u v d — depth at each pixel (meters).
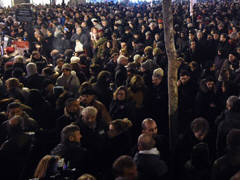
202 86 6.65
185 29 14.67
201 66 11.00
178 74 8.24
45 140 5.22
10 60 10.10
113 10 28.00
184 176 4.85
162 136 5.37
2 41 13.51
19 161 4.61
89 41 14.38
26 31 13.41
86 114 5.06
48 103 6.34
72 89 7.58
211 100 6.61
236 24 17.81
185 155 4.90
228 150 3.94
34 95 6.15
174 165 5.03
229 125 5.07
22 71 7.96
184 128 6.79
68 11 24.62
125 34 13.91
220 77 6.86
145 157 4.05
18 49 11.22
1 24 18.28
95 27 14.80
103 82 7.10
